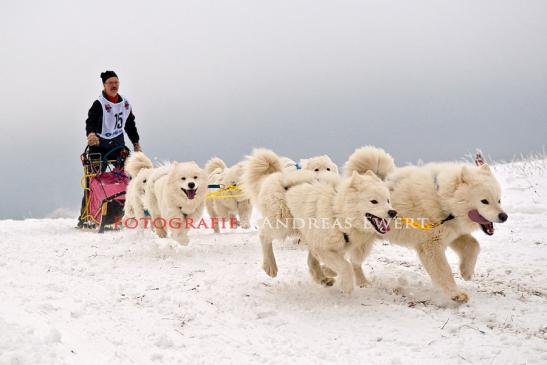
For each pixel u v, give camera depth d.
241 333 4.57
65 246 8.62
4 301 5.27
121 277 6.40
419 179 5.56
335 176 5.77
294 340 4.39
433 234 5.42
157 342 4.32
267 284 6.01
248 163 6.50
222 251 7.86
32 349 3.86
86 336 4.43
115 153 11.08
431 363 3.82
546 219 8.23
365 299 5.40
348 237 5.41
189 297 5.52
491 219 5.14
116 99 11.09
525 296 5.26
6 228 11.72
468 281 5.91
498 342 4.11
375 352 4.07
